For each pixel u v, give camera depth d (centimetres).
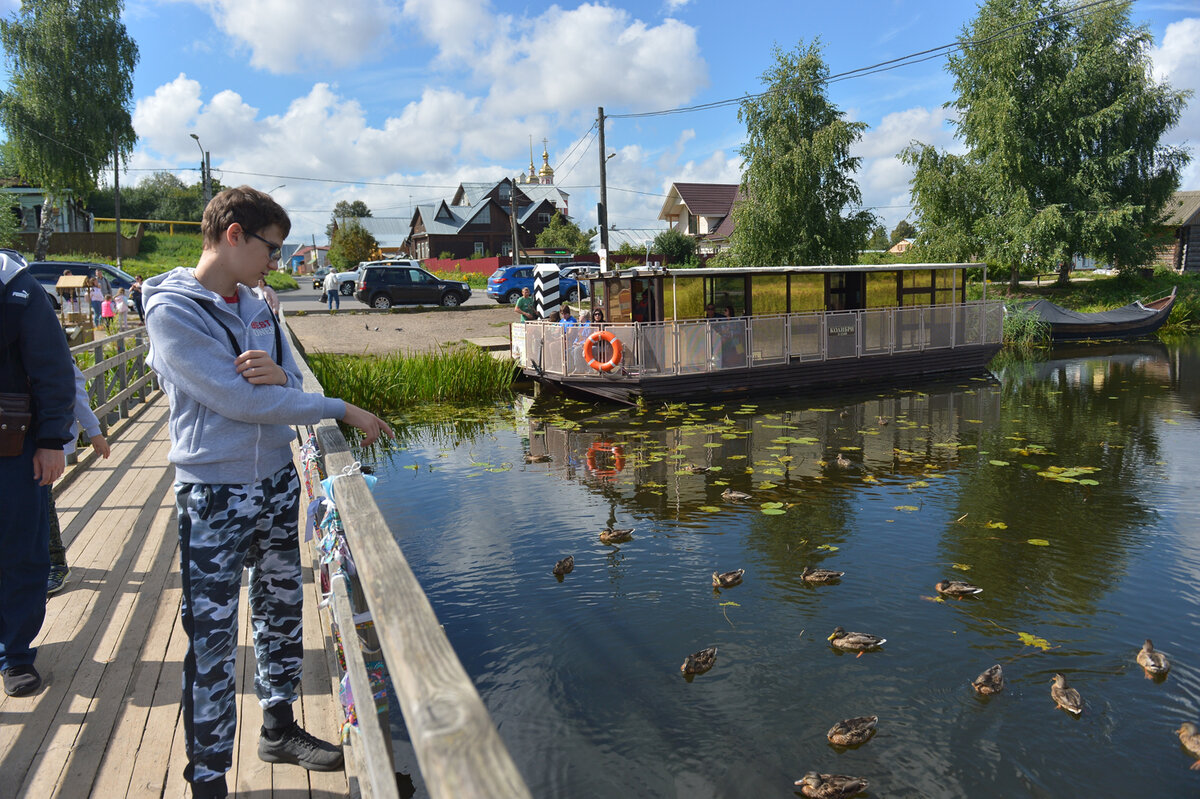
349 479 229
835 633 559
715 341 1669
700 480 1029
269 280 5125
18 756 287
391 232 8425
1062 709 476
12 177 4747
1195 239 4288
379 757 141
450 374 1767
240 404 218
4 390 310
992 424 1407
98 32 3847
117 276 2664
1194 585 661
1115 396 1697
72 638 386
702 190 5928
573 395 1741
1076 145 3117
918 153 3322
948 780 411
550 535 809
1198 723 463
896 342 1920
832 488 977
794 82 3067
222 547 229
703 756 432
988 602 629
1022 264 3216
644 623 595
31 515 319
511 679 515
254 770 279
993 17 3061
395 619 121
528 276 3362
